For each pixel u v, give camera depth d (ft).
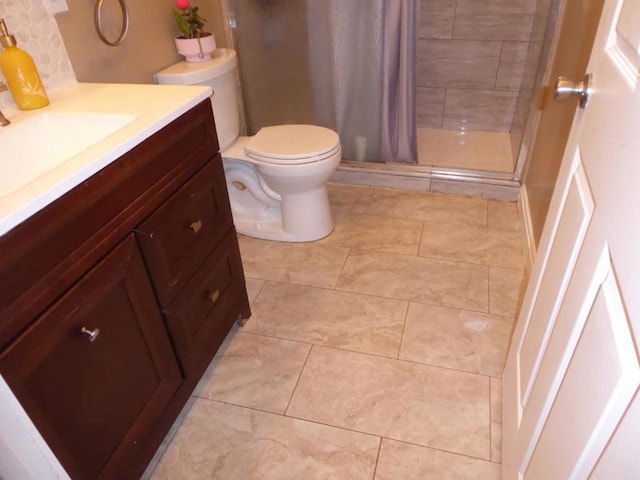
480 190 7.84
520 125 8.52
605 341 1.85
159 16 5.76
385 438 4.26
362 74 7.59
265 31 7.66
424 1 8.91
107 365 3.28
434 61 9.46
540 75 6.99
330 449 4.20
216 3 7.38
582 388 2.06
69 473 3.02
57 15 4.31
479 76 9.34
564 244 2.86
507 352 5.03
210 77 5.90
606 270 2.02
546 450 2.54
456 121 9.95
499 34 8.82
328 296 5.94
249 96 8.39
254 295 6.03
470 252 6.61
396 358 5.03
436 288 5.97
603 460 1.75
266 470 4.08
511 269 6.25
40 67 4.17
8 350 2.47
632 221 1.77
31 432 2.70
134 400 3.65
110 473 3.43
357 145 8.32
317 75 7.82
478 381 4.73
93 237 3.00
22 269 2.52
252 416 4.53
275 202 6.95
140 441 3.75
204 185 4.23
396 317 5.56
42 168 3.74
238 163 6.66
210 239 4.47
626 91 2.07
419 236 6.99
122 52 5.21
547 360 2.85
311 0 7.17
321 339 5.32
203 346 4.57
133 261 3.41
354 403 4.59
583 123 2.81
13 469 2.93
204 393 4.79
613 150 2.14
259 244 7.03
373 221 7.39
